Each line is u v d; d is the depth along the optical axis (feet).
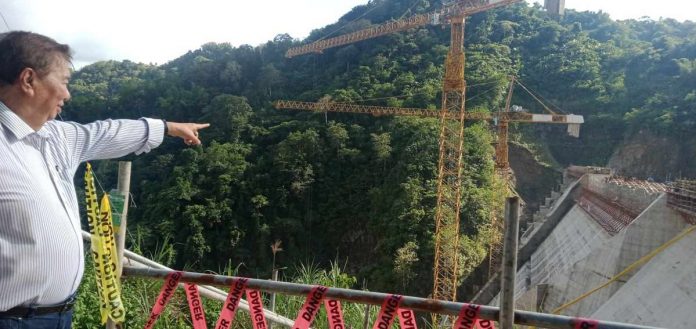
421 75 238.48
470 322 10.59
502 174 194.49
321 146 195.31
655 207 78.23
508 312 9.87
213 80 270.46
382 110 205.57
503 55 273.13
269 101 247.09
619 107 234.38
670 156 207.62
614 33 295.48
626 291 68.69
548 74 262.47
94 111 256.93
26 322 8.91
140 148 12.37
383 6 324.80
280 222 179.01
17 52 8.91
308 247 183.01
